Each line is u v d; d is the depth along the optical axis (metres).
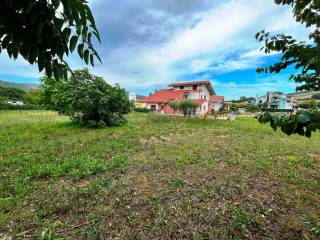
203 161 3.83
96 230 1.78
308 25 1.21
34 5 0.79
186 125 10.03
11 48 0.91
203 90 25.23
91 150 4.45
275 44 1.18
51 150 4.36
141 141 5.78
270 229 1.89
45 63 0.93
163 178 2.97
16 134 6.16
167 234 1.77
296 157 4.41
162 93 26.50
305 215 2.12
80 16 0.91
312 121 0.77
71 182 2.79
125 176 3.05
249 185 2.84
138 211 2.11
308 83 1.19
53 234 1.72
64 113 8.45
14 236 1.70
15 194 2.39
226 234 1.78
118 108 9.22
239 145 5.45
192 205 2.25
